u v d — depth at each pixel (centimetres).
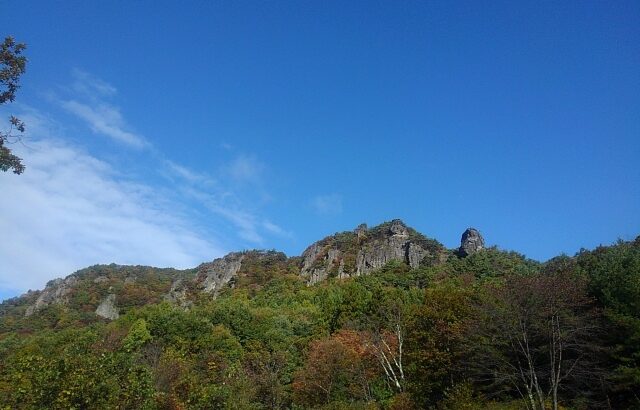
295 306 7506
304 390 3866
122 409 1567
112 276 12619
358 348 4084
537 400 2689
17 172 1175
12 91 1180
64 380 1463
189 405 1806
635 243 3462
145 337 5250
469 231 10175
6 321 9662
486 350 2819
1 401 1471
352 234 12750
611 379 2561
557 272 3247
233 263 12519
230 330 5888
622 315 2614
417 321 3456
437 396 3153
